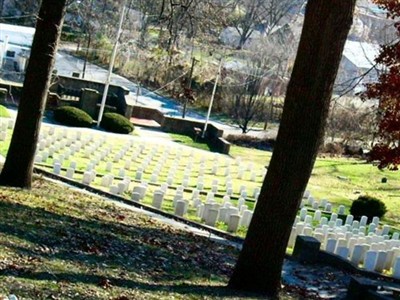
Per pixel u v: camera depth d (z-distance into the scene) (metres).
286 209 12.89
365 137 51.91
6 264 10.30
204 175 36.88
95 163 33.16
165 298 10.94
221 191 32.72
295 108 12.46
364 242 23.02
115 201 24.59
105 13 60.97
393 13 25.12
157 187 30.73
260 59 58.06
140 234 17.09
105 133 44.72
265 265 13.04
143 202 25.78
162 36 24.81
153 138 47.34
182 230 20.77
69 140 36.91
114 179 30.53
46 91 19.72
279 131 12.76
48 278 10.16
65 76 53.50
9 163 19.73
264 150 51.72
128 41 53.88
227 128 57.19
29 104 19.56
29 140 19.73
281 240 13.04
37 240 12.54
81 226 15.48
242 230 24.06
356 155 50.94
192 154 42.22
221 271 15.07
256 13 61.41
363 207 32.56
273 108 58.72
